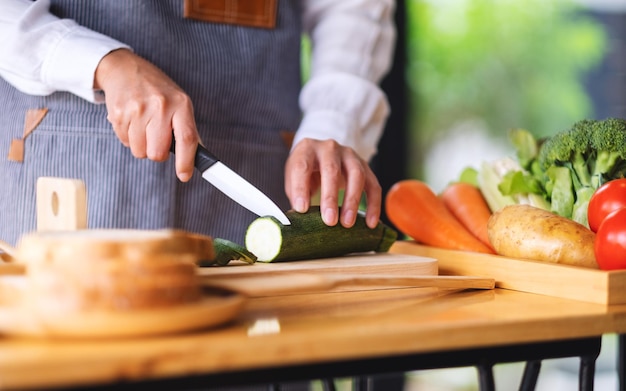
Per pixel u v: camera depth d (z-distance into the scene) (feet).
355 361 2.65
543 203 4.36
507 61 9.45
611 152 3.96
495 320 2.83
